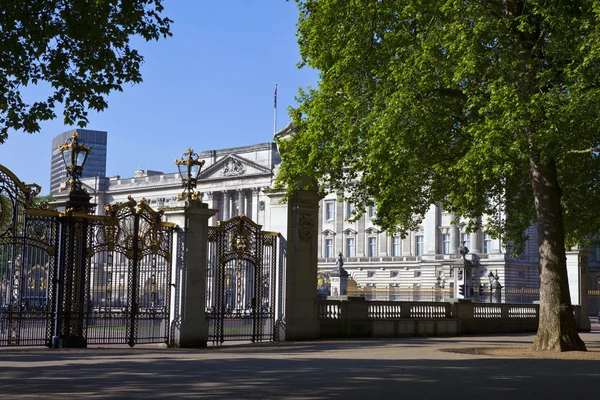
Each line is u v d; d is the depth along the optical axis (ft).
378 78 85.87
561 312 79.82
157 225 82.23
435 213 381.19
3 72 60.70
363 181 96.12
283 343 89.10
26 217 74.74
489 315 130.72
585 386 47.03
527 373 55.06
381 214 97.86
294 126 98.94
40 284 79.15
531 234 365.61
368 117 83.10
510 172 76.84
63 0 58.70
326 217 429.38
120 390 42.42
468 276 246.47
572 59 74.28
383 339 101.40
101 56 60.54
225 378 49.29
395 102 79.36
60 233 76.64
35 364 58.03
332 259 416.46
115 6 61.26
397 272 393.50
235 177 447.01
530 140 73.41
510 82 75.10
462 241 372.79
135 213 80.94
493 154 74.08
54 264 76.33
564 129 71.67
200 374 51.83
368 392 42.50
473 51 74.18
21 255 74.79
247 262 93.81
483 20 74.84
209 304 89.61
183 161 85.56
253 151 446.60
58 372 52.37
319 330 98.07
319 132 87.45
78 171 79.00
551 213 80.79
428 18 82.84
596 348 89.56
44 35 58.44
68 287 76.18
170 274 83.20
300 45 94.79
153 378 48.93
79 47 61.11
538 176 81.66
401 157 81.25
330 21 88.48
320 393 41.78
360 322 104.32
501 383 48.11
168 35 63.72
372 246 411.34
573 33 76.18
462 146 90.02
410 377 51.13
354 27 85.76
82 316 76.69
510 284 350.64
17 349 72.23
